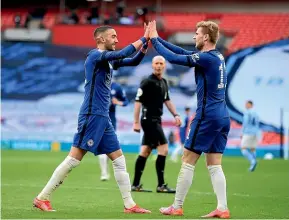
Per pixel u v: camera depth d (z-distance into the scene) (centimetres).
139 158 2978
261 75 6825
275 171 4522
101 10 9206
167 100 2970
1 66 7319
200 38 1970
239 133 6750
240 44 8144
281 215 2138
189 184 1980
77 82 7219
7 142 7194
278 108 6750
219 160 1984
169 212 1995
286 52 6794
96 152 2048
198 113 1950
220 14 8825
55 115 7156
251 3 9069
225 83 1970
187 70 6912
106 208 2241
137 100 2942
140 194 2834
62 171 2050
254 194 2906
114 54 1970
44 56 7300
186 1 9250
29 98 7244
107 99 2039
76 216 1911
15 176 3706
